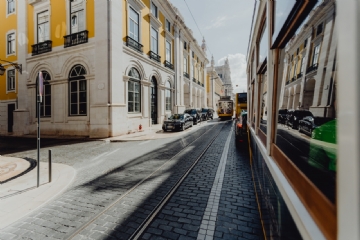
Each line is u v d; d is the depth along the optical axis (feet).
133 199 11.57
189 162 19.47
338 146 2.21
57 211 10.42
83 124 41.78
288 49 5.20
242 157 20.83
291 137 4.73
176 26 73.87
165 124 46.26
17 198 11.99
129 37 45.21
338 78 2.20
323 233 2.71
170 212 9.94
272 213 5.75
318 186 3.10
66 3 43.39
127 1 45.16
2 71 39.29
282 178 4.74
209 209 10.13
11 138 42.70
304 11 3.79
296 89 4.63
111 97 39.04
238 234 8.09
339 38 2.15
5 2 52.90
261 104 9.95
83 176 16.20
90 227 8.86
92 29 40.73
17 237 8.35
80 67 42.47
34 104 48.57
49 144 33.32
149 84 54.34
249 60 16.89
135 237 8.06
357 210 1.73
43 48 46.44
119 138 36.73
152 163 19.58
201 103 119.24
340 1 2.11
